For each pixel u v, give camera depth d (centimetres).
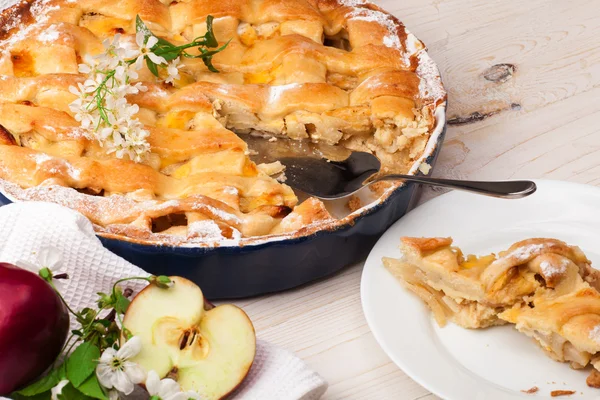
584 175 126
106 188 114
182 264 107
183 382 94
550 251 106
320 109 125
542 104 135
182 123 122
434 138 119
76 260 102
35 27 126
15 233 102
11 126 117
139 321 95
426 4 148
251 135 128
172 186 116
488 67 139
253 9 132
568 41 144
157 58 119
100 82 116
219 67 127
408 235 113
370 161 124
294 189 119
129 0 130
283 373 98
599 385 101
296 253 108
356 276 114
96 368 92
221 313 97
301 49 128
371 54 129
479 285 105
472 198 117
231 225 111
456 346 105
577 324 101
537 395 101
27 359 92
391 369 106
